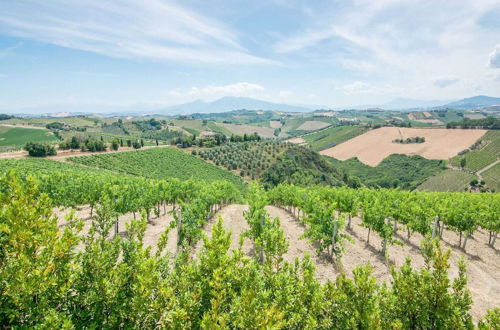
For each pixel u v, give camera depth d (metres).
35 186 7.68
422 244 10.66
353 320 8.40
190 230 17.92
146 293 7.90
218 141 148.88
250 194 33.62
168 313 8.12
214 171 110.19
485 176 109.88
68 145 103.00
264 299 8.80
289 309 9.10
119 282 8.54
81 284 8.30
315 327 8.77
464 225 21.30
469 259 19.81
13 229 6.76
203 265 9.98
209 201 28.14
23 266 6.55
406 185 122.00
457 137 148.00
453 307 8.75
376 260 18.72
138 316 8.05
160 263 9.80
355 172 144.88
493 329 8.21
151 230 24.05
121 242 10.44
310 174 111.81
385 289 9.48
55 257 7.53
